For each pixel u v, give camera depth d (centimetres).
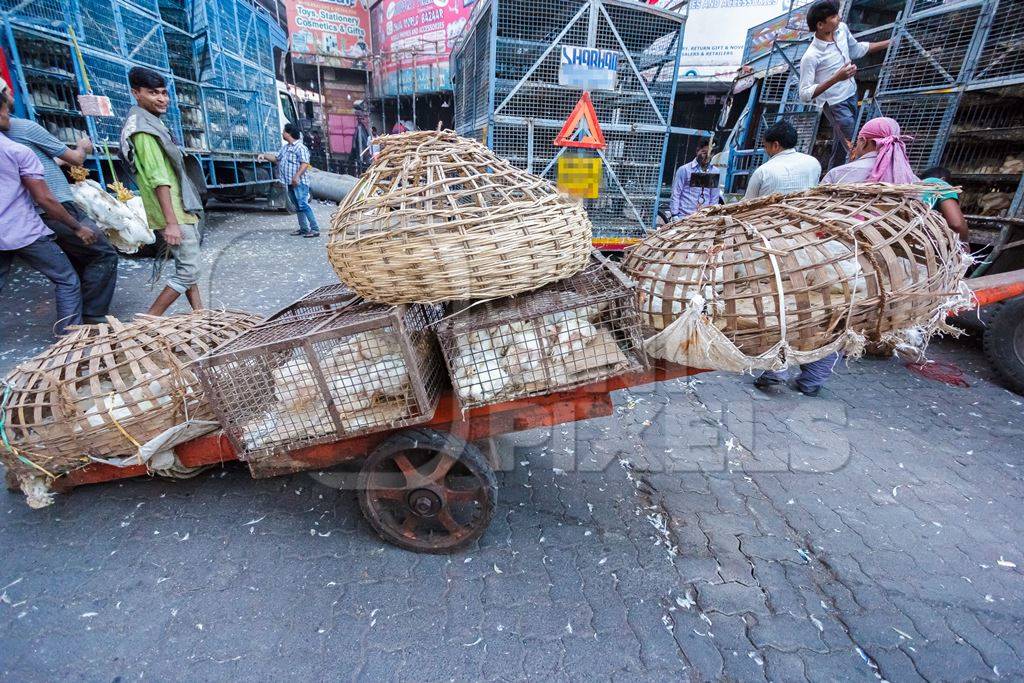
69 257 421
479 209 170
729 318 182
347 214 183
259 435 196
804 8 797
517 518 250
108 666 177
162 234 412
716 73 1123
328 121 1670
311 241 749
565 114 616
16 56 538
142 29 738
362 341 183
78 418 204
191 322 252
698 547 234
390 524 224
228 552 226
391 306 183
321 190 1134
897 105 571
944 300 199
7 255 364
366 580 213
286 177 749
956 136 535
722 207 240
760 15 1077
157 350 225
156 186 385
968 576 219
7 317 450
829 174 338
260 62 1187
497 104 597
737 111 1121
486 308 189
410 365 176
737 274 188
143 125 377
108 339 230
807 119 731
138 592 205
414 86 1412
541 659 181
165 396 212
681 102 1194
